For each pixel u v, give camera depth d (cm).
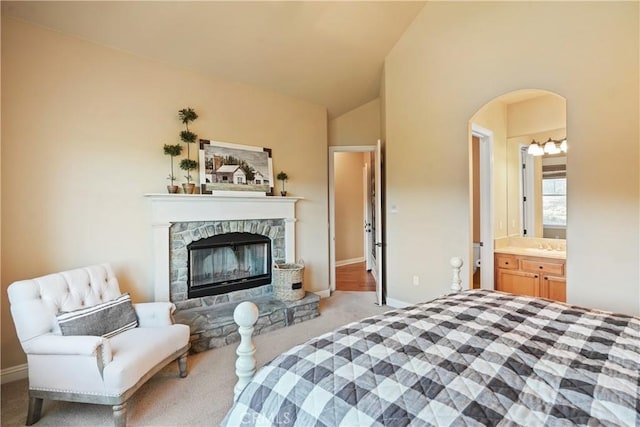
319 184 449
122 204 285
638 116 215
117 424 178
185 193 314
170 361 223
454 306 166
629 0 218
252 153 374
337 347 120
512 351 115
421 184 363
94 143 270
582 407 86
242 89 370
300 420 93
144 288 298
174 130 317
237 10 270
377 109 494
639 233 215
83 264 264
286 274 356
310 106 439
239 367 126
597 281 232
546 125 363
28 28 239
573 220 242
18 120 236
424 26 353
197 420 192
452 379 99
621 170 221
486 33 300
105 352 180
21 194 237
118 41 274
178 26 272
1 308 231
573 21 243
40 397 186
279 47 326
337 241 693
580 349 117
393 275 402
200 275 338
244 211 360
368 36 354
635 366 105
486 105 303
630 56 218
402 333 131
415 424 82
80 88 263
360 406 90
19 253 237
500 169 386
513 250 361
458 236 330
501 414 84
